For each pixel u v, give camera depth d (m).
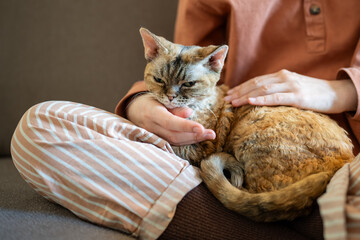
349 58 0.45
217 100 0.44
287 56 0.46
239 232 0.32
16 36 0.62
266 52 0.48
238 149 0.39
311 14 0.45
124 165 0.32
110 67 0.62
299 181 0.32
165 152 0.34
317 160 0.35
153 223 0.31
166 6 0.61
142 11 0.61
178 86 0.41
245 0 0.45
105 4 0.61
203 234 0.32
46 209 0.34
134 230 0.31
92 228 0.31
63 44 0.61
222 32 0.51
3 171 0.51
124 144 0.32
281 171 0.35
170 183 0.32
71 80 0.62
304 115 0.38
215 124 0.42
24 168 0.33
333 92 0.40
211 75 0.43
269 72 0.47
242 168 0.38
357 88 0.39
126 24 0.61
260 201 0.32
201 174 0.35
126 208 0.31
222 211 0.33
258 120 0.39
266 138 0.37
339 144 0.36
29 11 0.61
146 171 0.32
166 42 0.43
